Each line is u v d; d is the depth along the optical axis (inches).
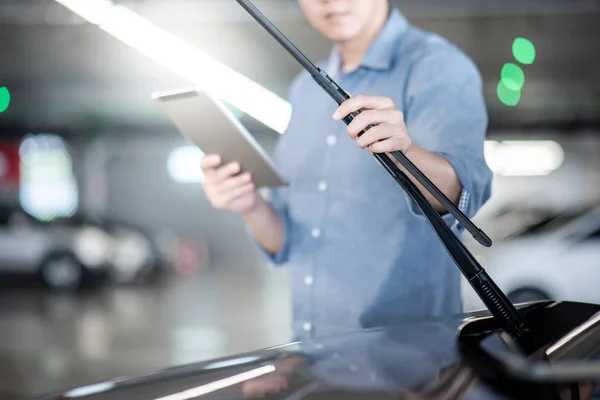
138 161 889.5
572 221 327.0
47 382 241.0
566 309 51.9
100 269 536.7
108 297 494.6
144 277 593.3
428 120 66.3
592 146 731.4
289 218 76.4
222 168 71.9
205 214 897.5
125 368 260.1
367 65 71.4
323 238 72.2
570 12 466.6
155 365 263.9
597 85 554.6
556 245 316.8
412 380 42.0
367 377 43.2
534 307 52.9
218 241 894.4
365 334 51.6
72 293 519.8
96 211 850.1
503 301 50.1
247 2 50.1
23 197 779.4
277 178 72.0
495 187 729.0
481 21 479.8
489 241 51.6
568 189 731.4
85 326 360.8
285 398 42.2
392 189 69.0
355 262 70.2
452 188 61.1
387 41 71.4
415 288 68.7
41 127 677.3
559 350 43.3
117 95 632.4
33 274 528.1
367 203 69.9
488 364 42.1
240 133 67.9
